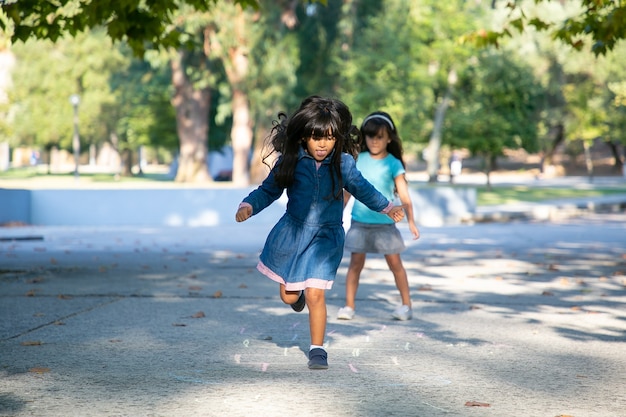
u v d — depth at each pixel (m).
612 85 57.03
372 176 8.48
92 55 73.50
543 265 14.54
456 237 21.39
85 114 76.25
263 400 5.24
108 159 138.38
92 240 20.30
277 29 48.09
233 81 49.44
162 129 71.25
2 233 22.11
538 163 100.69
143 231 23.38
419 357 6.66
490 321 8.52
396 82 45.84
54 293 10.43
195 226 25.70
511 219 30.16
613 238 21.16
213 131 69.38
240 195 26.69
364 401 5.24
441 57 47.25
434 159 52.12
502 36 13.44
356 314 8.95
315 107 6.02
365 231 8.51
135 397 5.30
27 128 79.44
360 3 54.06
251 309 9.16
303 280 6.16
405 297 8.63
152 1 12.02
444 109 50.66
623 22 11.99
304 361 6.46
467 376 6.00
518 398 5.38
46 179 72.19
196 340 7.30
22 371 6.04
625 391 5.60
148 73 65.00
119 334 7.57
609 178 81.19
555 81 70.12
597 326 8.25
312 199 6.15
